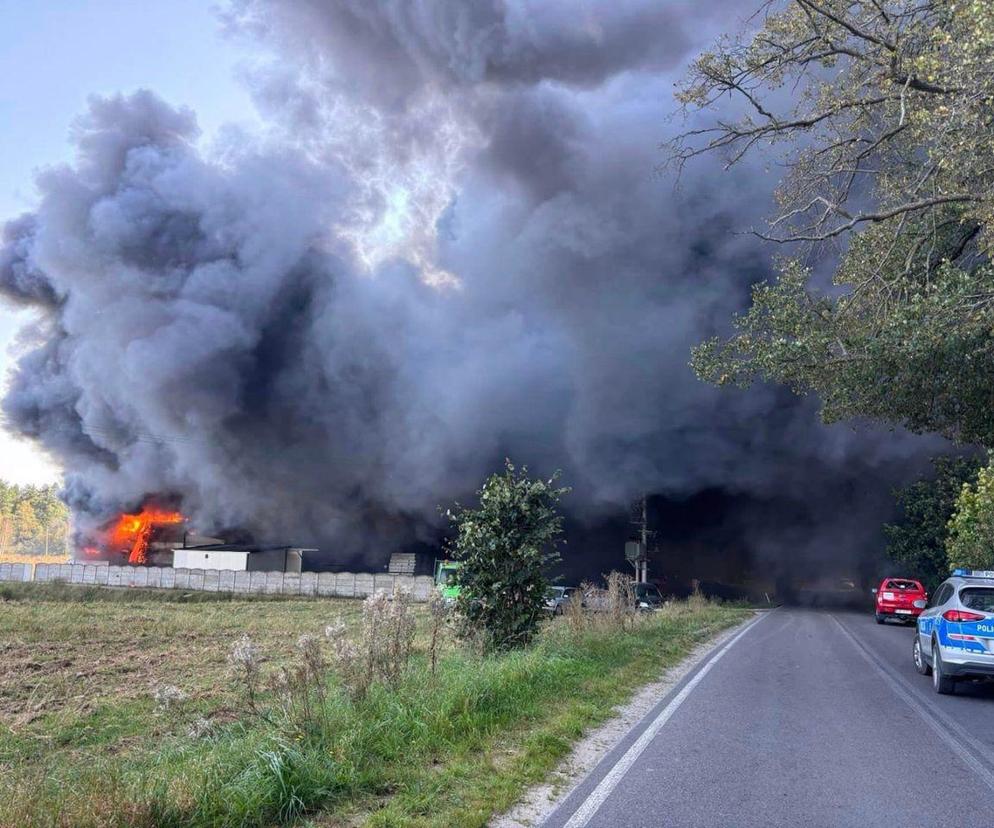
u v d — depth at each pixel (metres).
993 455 20.72
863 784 6.90
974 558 23.38
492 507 13.38
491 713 8.56
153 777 5.86
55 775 6.55
